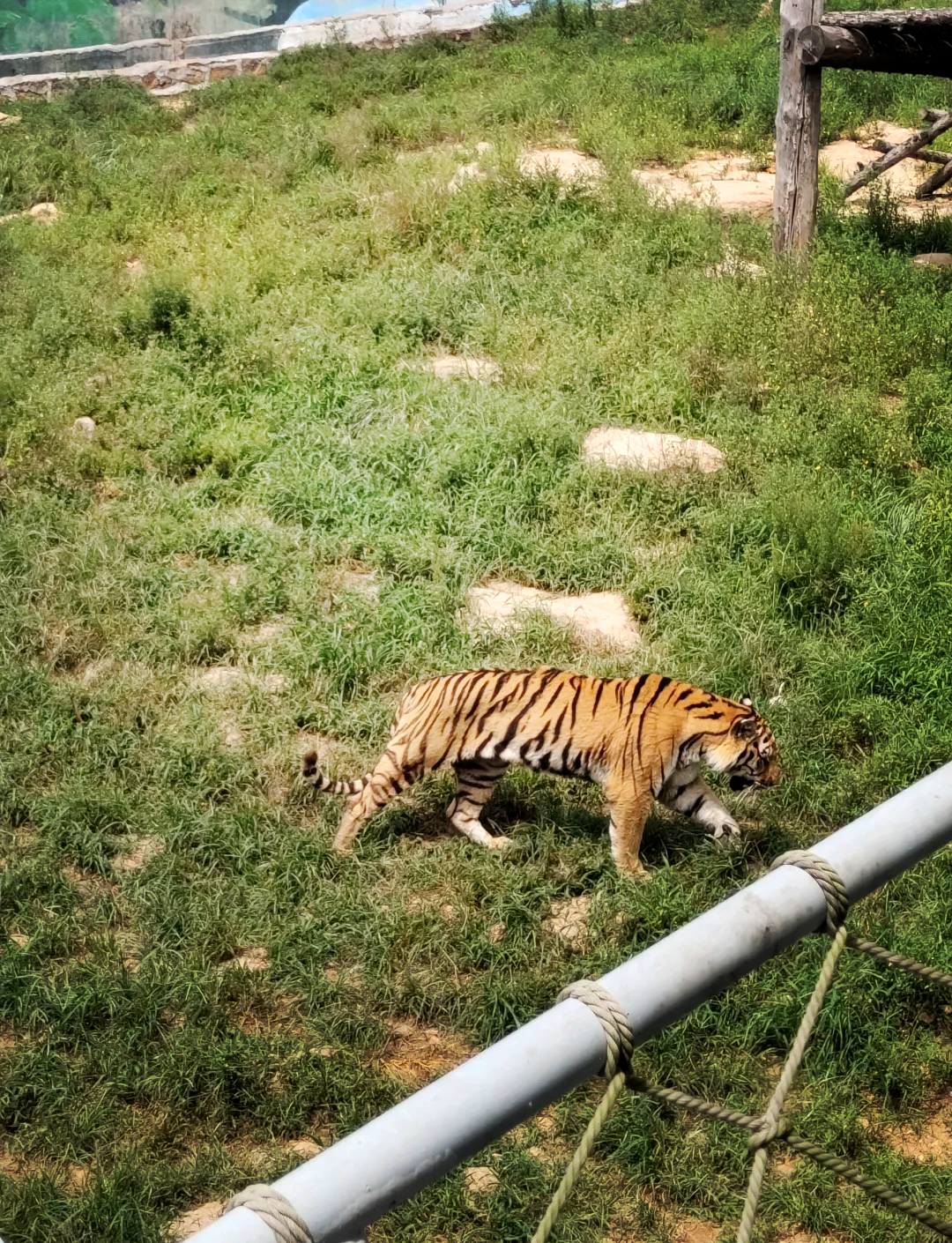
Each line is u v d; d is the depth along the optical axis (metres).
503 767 5.74
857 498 8.27
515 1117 1.31
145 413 9.58
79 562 7.72
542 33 21.58
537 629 7.01
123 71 21.47
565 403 9.38
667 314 10.71
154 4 28.69
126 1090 4.54
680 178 14.65
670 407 9.45
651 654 6.86
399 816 5.91
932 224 13.16
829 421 8.99
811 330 9.96
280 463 8.93
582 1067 1.36
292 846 5.64
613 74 17.78
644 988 1.42
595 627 7.27
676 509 8.26
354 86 19.22
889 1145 4.40
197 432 9.30
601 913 5.24
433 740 5.59
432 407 9.49
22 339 10.82
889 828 1.66
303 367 10.16
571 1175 1.34
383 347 10.48
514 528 8.02
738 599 7.25
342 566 7.95
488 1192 4.16
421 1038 4.85
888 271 11.19
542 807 5.95
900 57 11.07
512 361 10.09
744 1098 4.46
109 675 6.89
